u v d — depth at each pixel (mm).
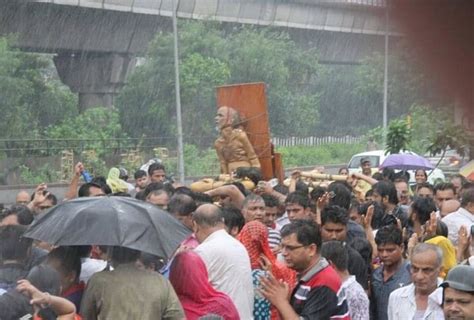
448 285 6125
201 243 8852
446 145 19531
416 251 8164
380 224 12469
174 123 49531
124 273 7297
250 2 46406
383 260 9445
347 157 46062
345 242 10016
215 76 47531
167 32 50688
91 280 7301
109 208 7496
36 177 45656
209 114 49125
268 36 46875
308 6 39688
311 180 17312
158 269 8281
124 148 48438
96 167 47094
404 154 22609
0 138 45875
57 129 48125
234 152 18453
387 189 14266
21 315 6375
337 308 7691
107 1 48156
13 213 9336
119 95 50562
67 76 53344
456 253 11461
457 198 15648
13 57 46562
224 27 49406
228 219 9961
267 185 13484
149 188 11797
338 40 37625
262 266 9125
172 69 49062
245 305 8609
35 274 6715
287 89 46656
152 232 7453
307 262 7777
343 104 43219
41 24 48188
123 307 7168
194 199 10609
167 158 46875
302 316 7641
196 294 7922
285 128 47531
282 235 7836
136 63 54031
